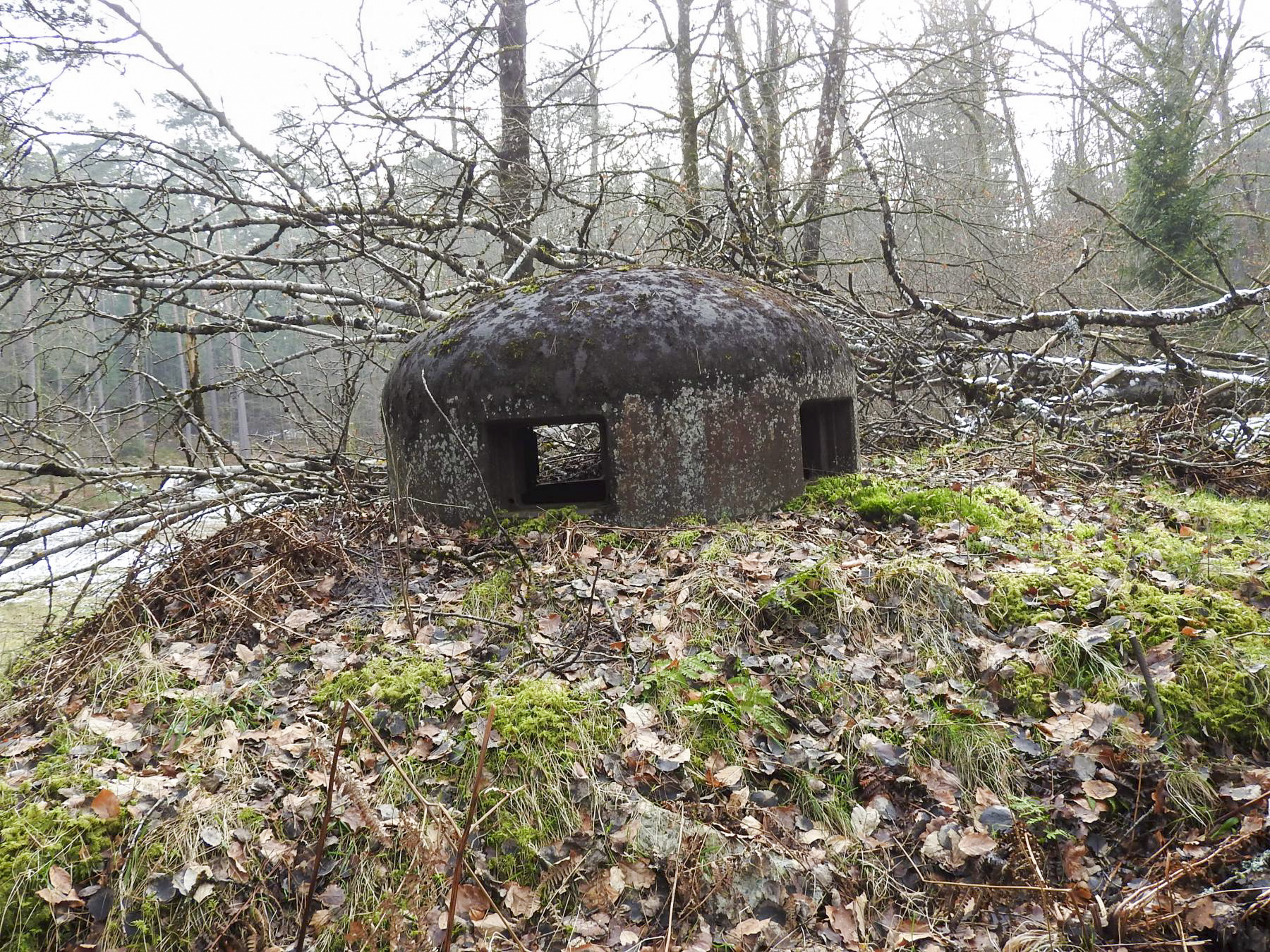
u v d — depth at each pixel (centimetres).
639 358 456
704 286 498
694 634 378
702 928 273
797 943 272
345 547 476
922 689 354
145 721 350
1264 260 1694
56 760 325
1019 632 378
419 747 322
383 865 283
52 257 644
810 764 323
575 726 323
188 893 276
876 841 303
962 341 863
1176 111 1439
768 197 962
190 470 625
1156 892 272
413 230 857
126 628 423
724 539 445
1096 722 332
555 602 407
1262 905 268
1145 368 804
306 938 269
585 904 279
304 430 761
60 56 621
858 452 575
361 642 392
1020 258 1397
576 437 819
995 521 480
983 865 296
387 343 779
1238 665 348
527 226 949
